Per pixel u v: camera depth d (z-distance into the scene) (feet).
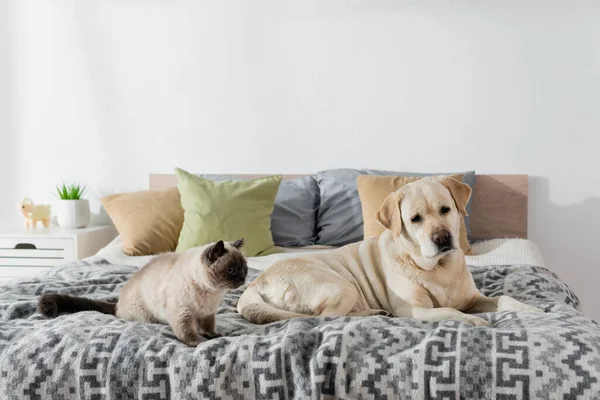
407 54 12.43
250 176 12.80
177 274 5.68
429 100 12.41
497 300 6.65
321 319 5.62
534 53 12.07
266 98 12.91
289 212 11.60
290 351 4.90
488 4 12.15
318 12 12.64
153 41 13.15
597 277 12.14
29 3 13.46
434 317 6.07
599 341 4.83
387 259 6.81
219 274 5.41
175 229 11.16
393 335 5.09
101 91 13.37
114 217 11.37
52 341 5.17
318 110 12.76
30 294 7.44
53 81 13.50
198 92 13.09
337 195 11.61
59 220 12.81
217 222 10.57
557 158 12.13
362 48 12.55
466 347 4.82
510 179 12.10
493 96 12.23
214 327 5.84
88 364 4.95
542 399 4.52
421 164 12.51
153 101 13.24
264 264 9.34
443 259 6.52
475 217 12.24
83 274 8.57
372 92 12.58
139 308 6.03
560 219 12.18
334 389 4.74
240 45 12.91
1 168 13.66
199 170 13.20
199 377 4.81
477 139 12.32
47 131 13.58
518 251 10.30
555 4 11.96
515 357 4.68
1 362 5.06
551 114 12.09
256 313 6.28
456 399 4.61
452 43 12.29
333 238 11.44
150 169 13.34
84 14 13.29
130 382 4.87
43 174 13.66
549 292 7.28
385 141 12.60
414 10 12.36
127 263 9.92
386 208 6.67
